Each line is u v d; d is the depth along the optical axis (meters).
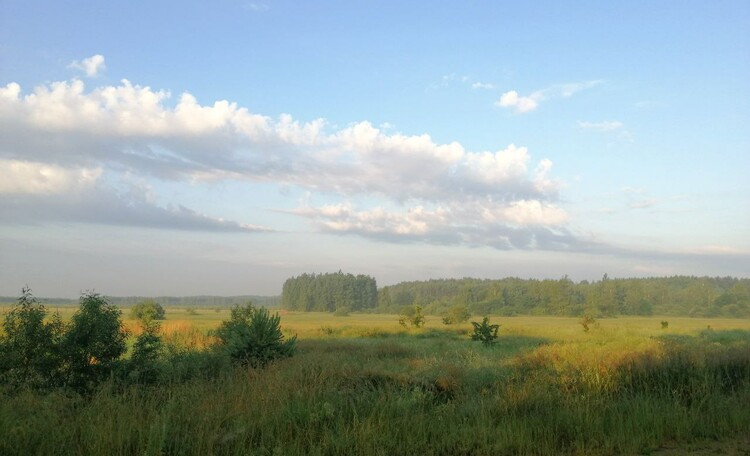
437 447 6.92
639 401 8.69
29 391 8.13
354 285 176.00
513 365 13.20
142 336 11.05
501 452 6.84
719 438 7.64
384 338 35.75
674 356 11.42
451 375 10.61
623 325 59.56
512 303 135.12
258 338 14.67
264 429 7.02
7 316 9.87
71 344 9.77
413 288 174.50
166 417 6.79
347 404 8.05
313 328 46.06
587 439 7.32
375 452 6.48
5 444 6.04
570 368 11.35
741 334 36.16
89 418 6.94
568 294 127.56
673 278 144.25
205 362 11.91
